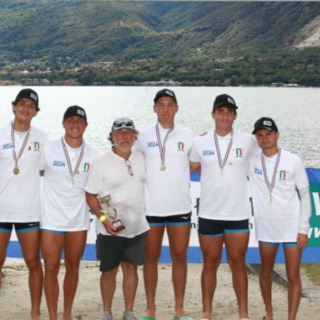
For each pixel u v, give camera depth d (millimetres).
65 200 5270
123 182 5250
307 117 41688
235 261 5391
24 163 5297
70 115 5258
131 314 5418
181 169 5477
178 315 5539
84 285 7723
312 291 6625
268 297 5535
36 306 5574
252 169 5387
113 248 5355
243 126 34125
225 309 6406
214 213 5320
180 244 5508
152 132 5543
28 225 5340
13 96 75688
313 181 6984
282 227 5234
